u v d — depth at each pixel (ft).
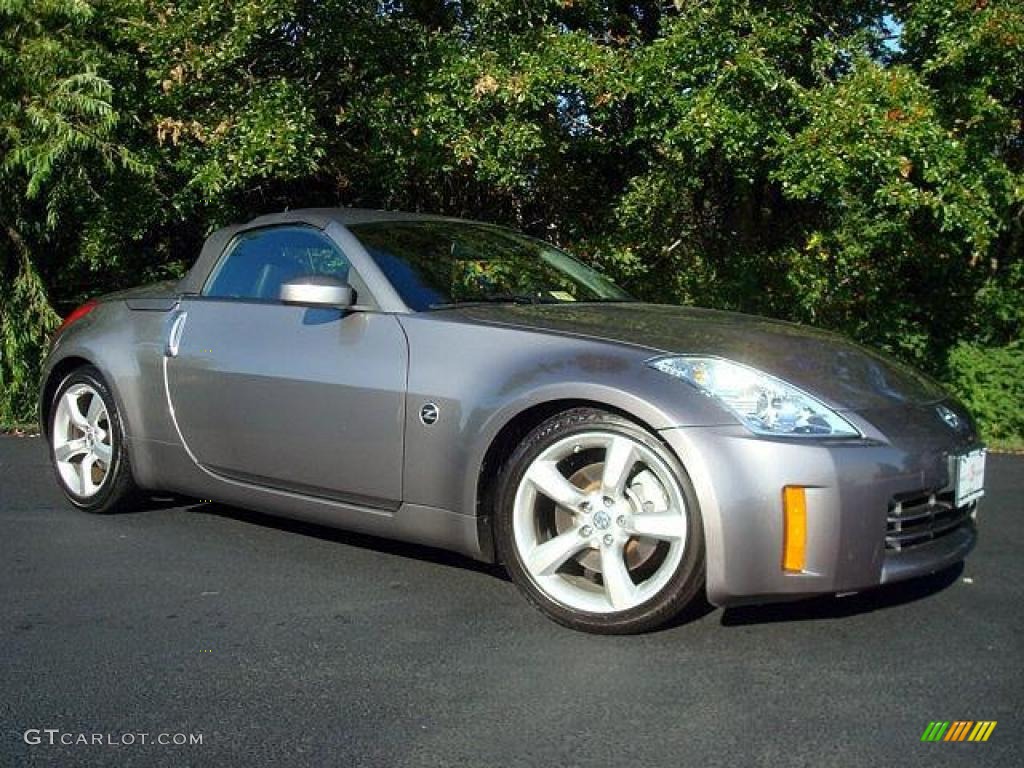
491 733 9.32
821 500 10.67
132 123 24.99
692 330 12.44
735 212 28.76
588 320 12.75
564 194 28.22
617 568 11.37
